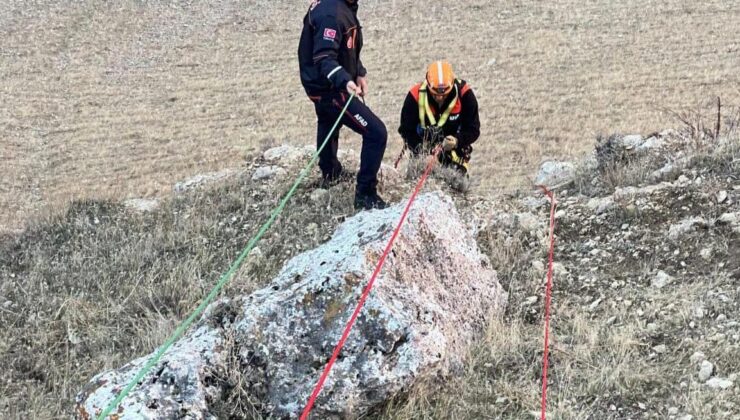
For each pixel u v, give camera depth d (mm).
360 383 4156
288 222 7191
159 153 23000
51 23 36500
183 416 4008
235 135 24125
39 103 28281
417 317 4477
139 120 26203
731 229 5605
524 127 21906
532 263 5914
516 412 4199
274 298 4574
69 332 6078
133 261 6996
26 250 7535
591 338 4742
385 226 5109
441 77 7730
